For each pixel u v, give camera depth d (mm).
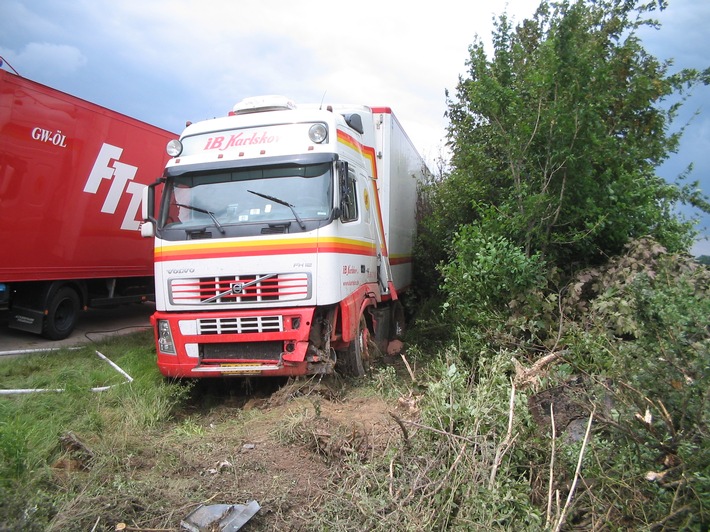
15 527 2938
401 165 9922
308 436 4582
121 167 10633
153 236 6465
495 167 8523
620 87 8242
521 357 5430
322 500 3701
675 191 7258
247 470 4121
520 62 8062
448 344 7145
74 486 3699
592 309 5547
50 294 9367
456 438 3785
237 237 6004
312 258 5914
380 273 8344
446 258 10875
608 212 6508
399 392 5629
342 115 7363
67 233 9586
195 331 6016
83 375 6258
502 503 3293
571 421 4078
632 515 3223
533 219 6688
